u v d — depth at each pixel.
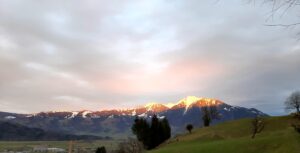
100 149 142.00
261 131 122.12
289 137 81.88
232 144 89.06
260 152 77.50
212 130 145.50
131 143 133.38
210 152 85.88
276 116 140.12
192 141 133.38
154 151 112.56
